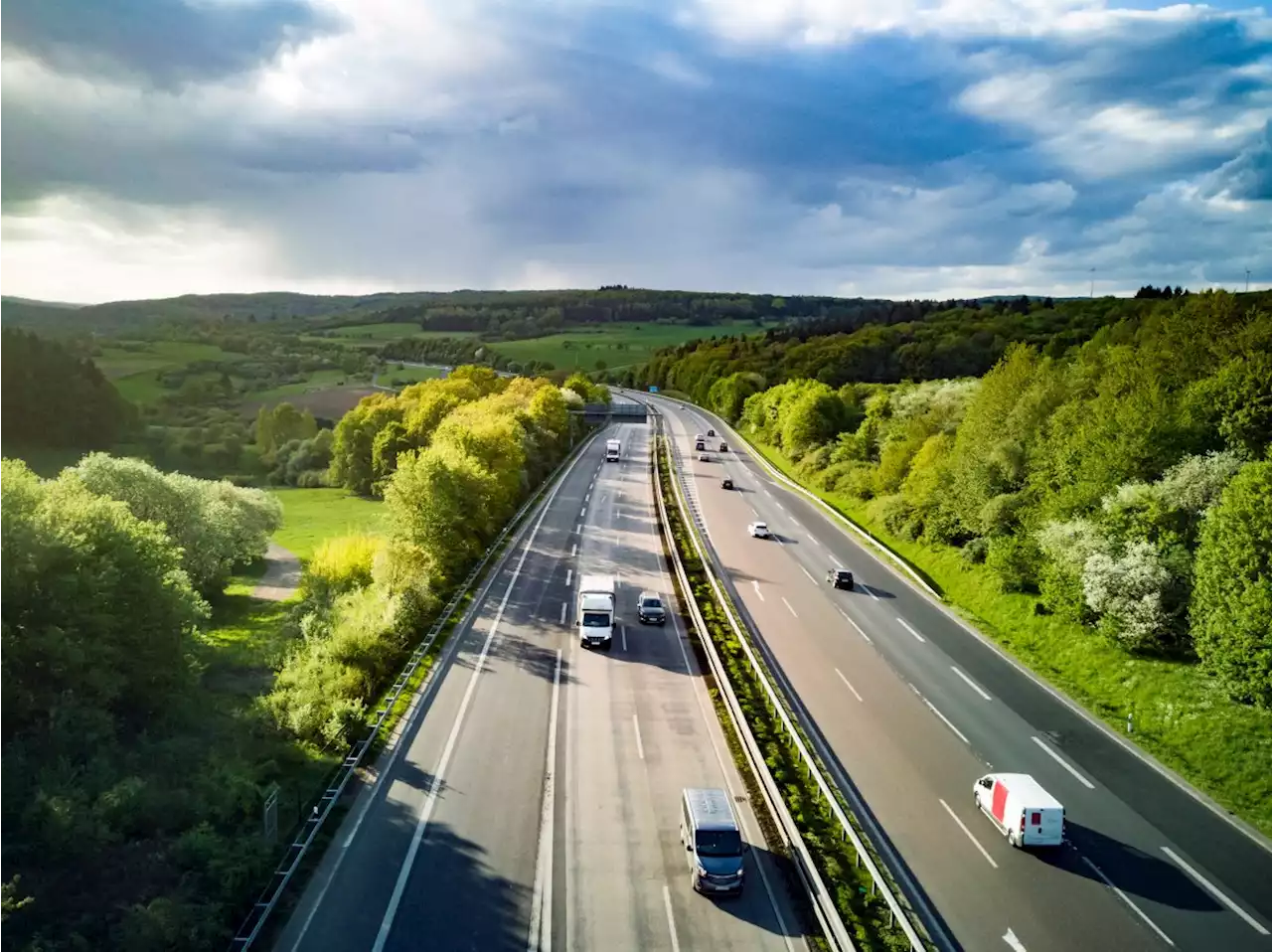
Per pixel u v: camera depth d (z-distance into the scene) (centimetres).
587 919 3017
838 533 9344
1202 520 5491
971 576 7306
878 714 4775
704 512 10175
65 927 2777
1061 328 19388
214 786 3456
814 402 13938
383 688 4969
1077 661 5588
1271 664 4450
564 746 4291
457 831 3538
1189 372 7400
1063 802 3947
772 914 3069
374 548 6994
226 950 2788
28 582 3866
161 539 4616
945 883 3278
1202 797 4059
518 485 10094
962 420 10244
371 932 2922
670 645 5775
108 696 3794
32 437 14800
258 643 6188
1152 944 3000
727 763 4144
